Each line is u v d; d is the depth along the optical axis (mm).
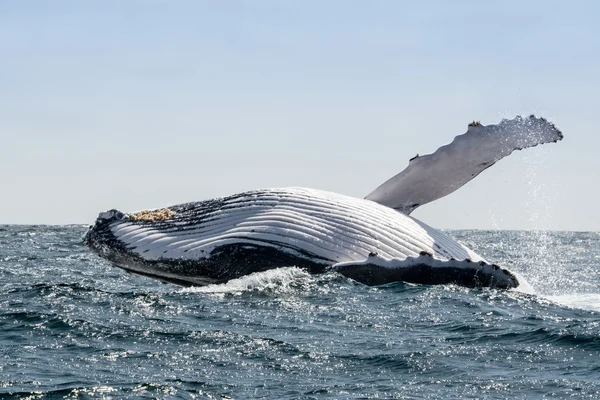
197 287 102938
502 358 66375
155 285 121812
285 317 83312
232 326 78875
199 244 108125
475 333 75312
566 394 56531
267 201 109938
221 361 66062
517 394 56969
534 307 89562
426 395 57094
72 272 145125
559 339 71125
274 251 104750
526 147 113625
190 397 56719
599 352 67000
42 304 87938
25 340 72625
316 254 104188
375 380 61000
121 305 88312
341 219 106812
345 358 66875
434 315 84062
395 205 117500
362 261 101438
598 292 121875
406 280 100938
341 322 81062
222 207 111750
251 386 59438
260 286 98750
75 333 74812
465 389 58344
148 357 67000
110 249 114312
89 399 55875
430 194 117375
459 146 115062
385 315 84250
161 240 110688
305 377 61875
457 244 112562
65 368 63438
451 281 100250
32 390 57344
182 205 116062
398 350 69125
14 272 143250
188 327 77812
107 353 68125
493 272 99812
